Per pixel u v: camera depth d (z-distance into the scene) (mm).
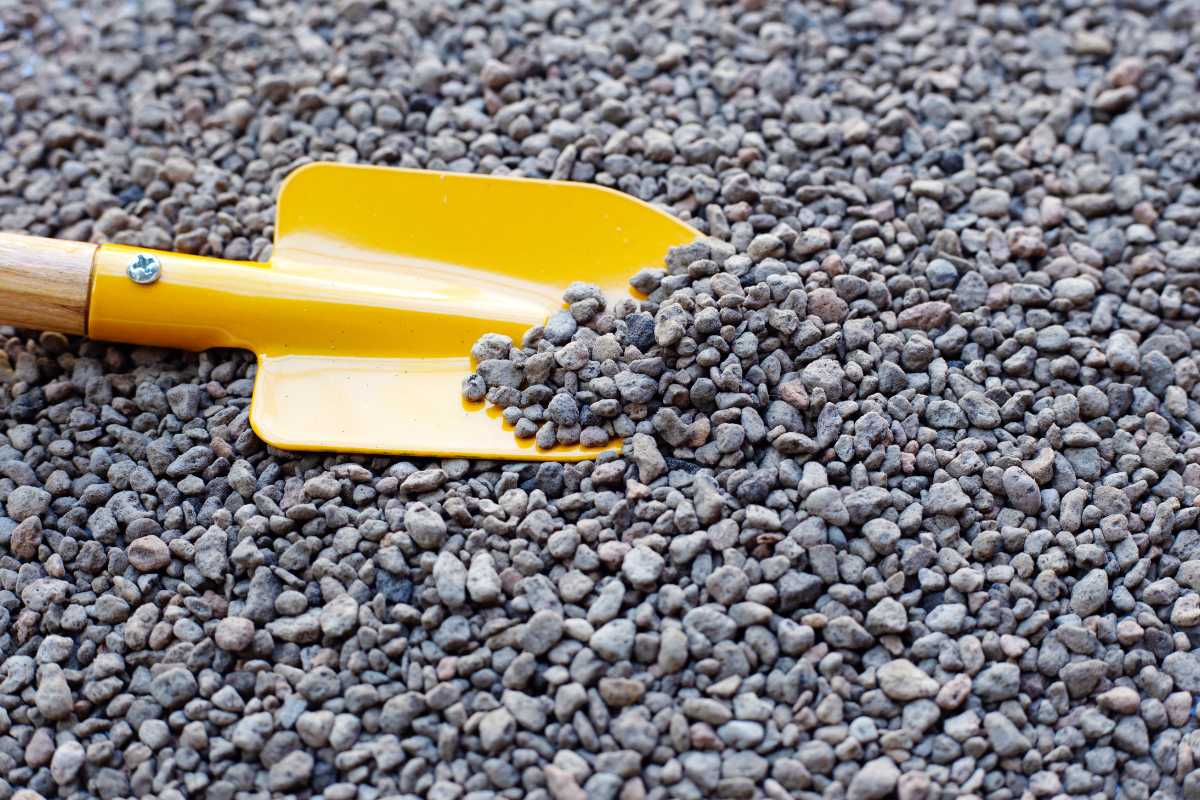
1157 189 463
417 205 443
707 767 390
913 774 392
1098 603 408
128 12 493
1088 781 396
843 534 409
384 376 430
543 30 485
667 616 401
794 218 446
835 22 492
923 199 452
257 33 487
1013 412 425
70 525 415
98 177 464
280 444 418
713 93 474
